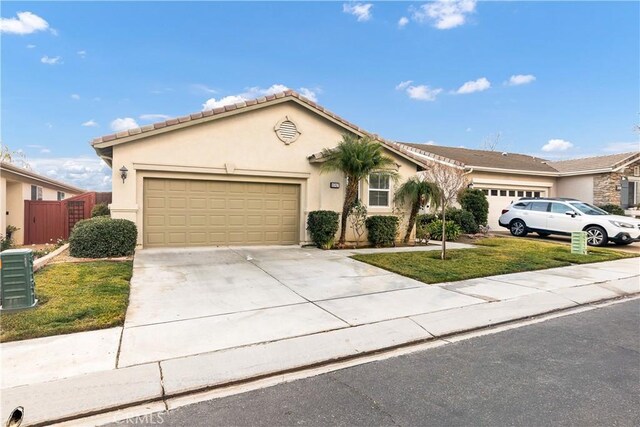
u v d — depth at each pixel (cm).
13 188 1481
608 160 2058
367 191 1284
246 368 380
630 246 1374
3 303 511
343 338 461
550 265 937
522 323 545
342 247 1171
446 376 369
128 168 1009
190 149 1063
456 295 661
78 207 1623
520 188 1992
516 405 312
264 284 704
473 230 1588
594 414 298
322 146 1223
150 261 874
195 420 293
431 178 1571
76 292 600
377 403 317
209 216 1109
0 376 347
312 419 292
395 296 646
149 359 391
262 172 1143
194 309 552
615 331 508
